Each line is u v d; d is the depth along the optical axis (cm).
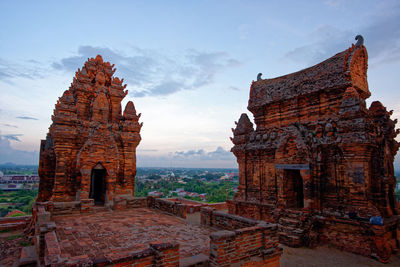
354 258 1283
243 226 1159
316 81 1778
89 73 2459
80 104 2273
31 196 11081
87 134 2075
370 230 1305
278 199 1792
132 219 1546
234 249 867
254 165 2116
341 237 1427
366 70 1767
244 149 2178
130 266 658
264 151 2028
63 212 1625
